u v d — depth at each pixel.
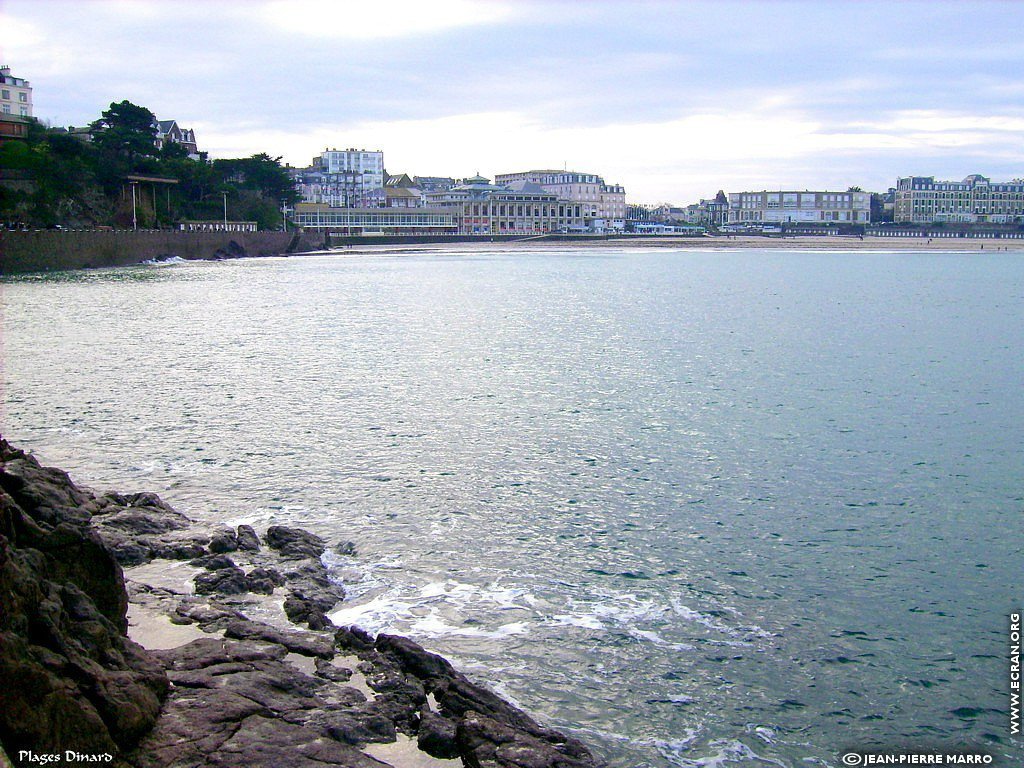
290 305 93.38
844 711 18.16
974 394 49.00
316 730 14.98
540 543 26.06
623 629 21.02
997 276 156.50
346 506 28.69
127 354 58.47
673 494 30.84
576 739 16.70
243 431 37.81
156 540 24.31
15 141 143.25
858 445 37.75
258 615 20.41
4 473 17.41
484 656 19.52
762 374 54.66
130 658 15.27
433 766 14.85
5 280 113.31
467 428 39.22
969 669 19.81
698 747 16.78
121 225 158.88
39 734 12.37
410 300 102.25
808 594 23.28
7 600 13.19
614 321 83.56
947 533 27.78
